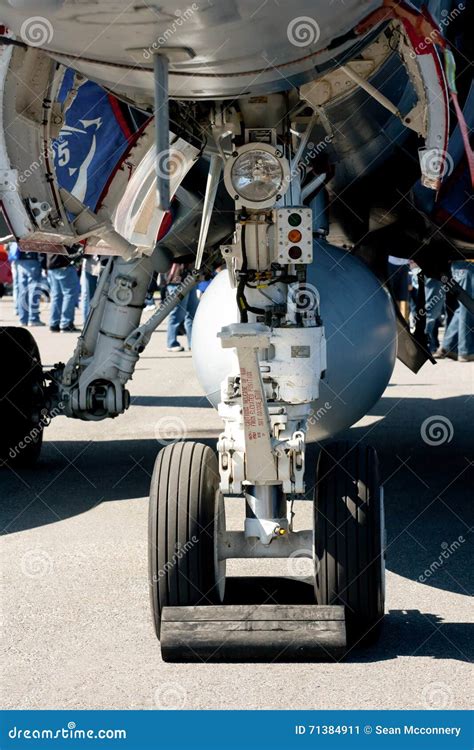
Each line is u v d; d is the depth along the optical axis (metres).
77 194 5.58
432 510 6.15
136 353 6.82
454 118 5.42
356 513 4.03
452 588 4.79
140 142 4.74
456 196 5.74
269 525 4.10
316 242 6.01
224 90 3.90
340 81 4.48
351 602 4.04
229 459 4.09
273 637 3.90
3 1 3.53
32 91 4.16
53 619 4.43
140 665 3.94
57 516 6.12
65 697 3.67
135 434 8.70
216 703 3.60
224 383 4.16
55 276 17.45
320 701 3.60
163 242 6.51
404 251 6.44
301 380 4.11
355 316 5.68
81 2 3.41
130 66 3.76
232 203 6.16
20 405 7.16
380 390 5.92
